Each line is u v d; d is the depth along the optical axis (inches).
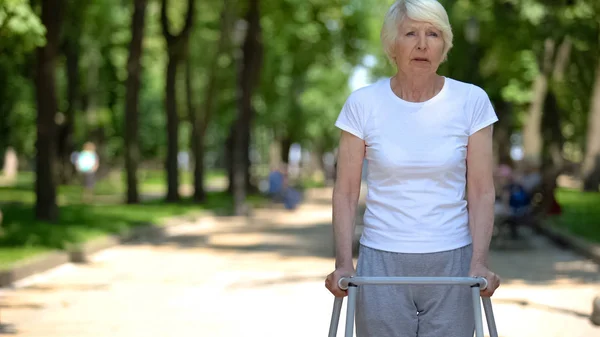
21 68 1362.0
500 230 863.7
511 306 459.5
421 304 175.5
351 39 1838.1
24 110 1971.0
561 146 1565.0
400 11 174.2
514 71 1462.8
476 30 1011.3
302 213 1496.1
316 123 2709.2
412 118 173.9
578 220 1059.9
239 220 1299.2
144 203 1389.0
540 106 1282.0
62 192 1706.4
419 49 171.8
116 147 2495.1
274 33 1840.6
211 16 1787.6
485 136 175.6
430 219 173.2
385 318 174.2
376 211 175.9
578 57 1085.1
